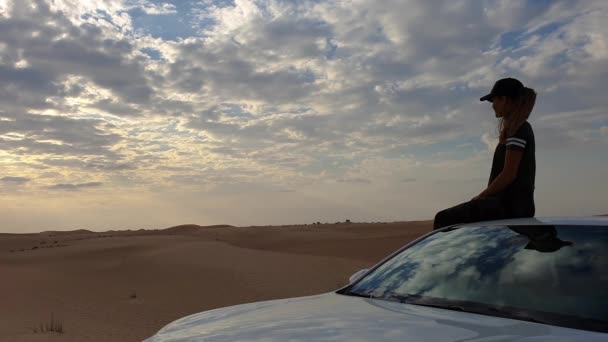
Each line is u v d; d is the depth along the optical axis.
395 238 56.94
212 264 39.28
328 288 28.42
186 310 23.64
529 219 3.93
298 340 2.66
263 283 30.52
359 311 3.19
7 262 51.41
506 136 5.19
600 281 3.01
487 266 3.45
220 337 2.95
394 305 3.32
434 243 4.03
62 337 16.97
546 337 2.56
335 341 2.58
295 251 55.03
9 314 21.89
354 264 37.50
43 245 88.44
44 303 25.28
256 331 2.93
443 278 3.52
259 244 69.31
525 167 5.02
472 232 3.96
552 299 3.01
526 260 3.36
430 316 2.98
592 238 3.35
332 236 72.75
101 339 16.98
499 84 5.12
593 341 2.52
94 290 29.98
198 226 139.62
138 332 18.53
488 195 5.02
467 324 2.80
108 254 54.16
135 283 32.62
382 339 2.56
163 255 47.00
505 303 3.10
